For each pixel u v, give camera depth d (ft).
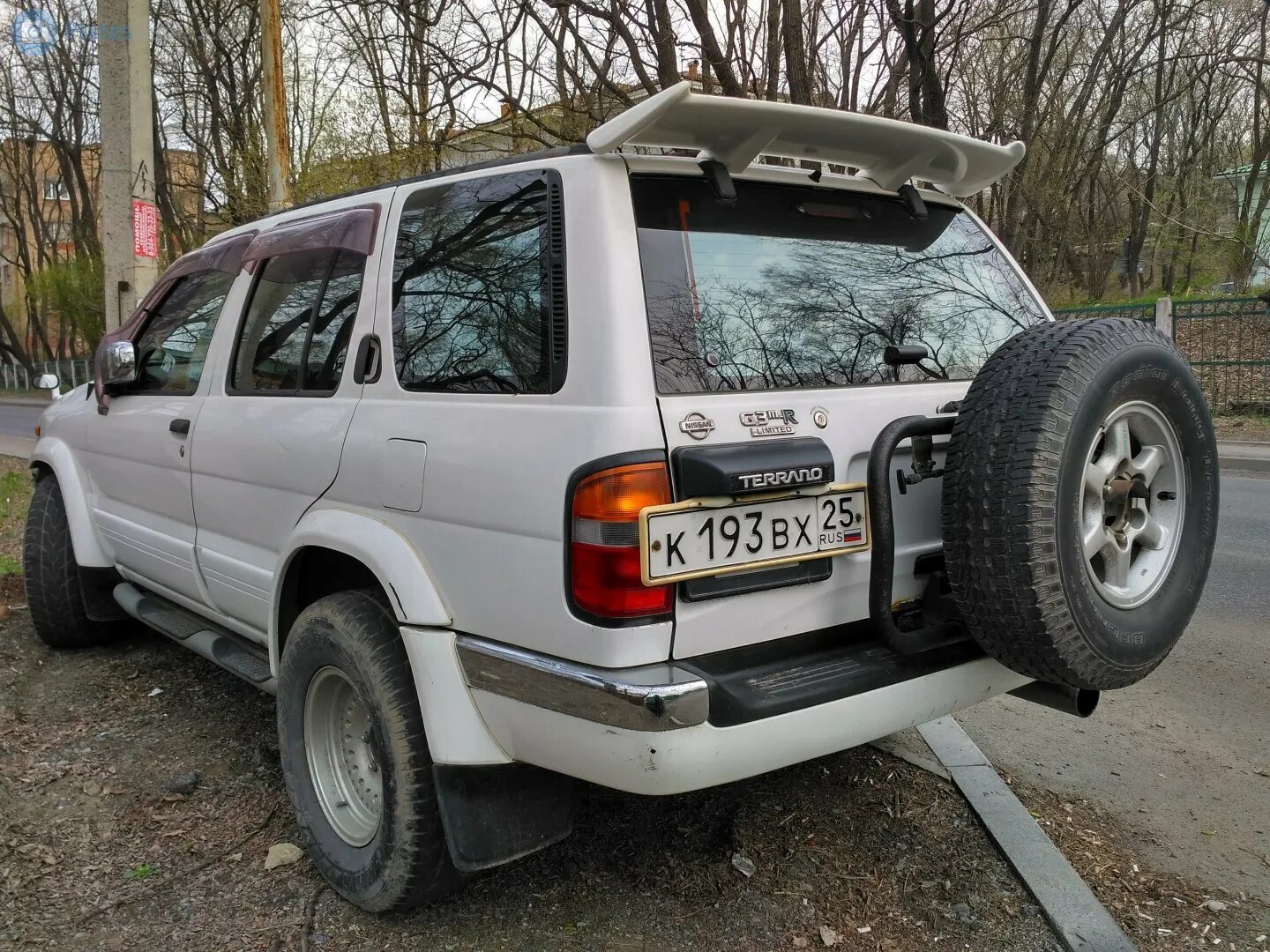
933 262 9.58
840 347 8.41
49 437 16.43
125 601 14.43
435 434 8.16
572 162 7.66
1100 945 8.14
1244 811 10.58
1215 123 93.81
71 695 14.42
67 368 131.85
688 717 6.63
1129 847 9.88
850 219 9.03
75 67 108.58
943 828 10.17
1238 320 45.37
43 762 12.17
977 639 7.73
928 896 9.02
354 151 47.73
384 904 8.55
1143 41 73.20
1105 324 7.92
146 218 25.43
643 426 6.86
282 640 10.30
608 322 7.09
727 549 7.08
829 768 11.44
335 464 9.29
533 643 7.32
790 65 26.73
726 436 7.18
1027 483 7.14
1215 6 75.15
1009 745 12.32
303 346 10.34
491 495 7.53
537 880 9.41
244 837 10.44
